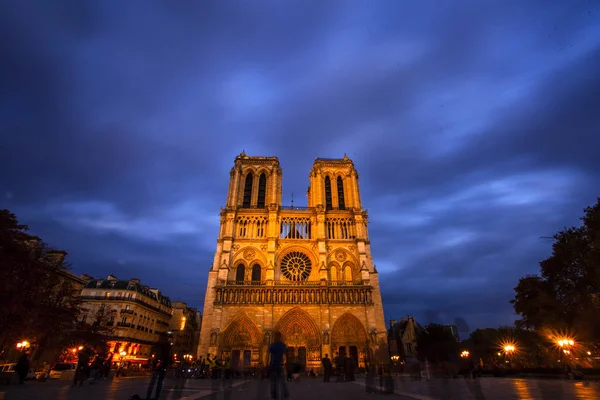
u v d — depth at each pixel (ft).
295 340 241.76
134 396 55.16
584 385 92.27
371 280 269.85
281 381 47.96
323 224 289.74
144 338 317.83
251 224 290.76
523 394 66.54
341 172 328.70
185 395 72.13
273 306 249.34
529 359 229.86
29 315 100.22
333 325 247.09
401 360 259.60
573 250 162.09
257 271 273.95
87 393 73.15
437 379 133.49
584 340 153.69
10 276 92.22
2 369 151.53
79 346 177.47
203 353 235.61
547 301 165.78
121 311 287.89
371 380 80.69
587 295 157.17
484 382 111.55
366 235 291.99
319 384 119.85
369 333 243.81
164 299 376.07
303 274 275.18
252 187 314.76
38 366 192.95
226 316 245.04
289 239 284.20
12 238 94.58
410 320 330.75
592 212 155.02
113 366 221.25
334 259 279.69
